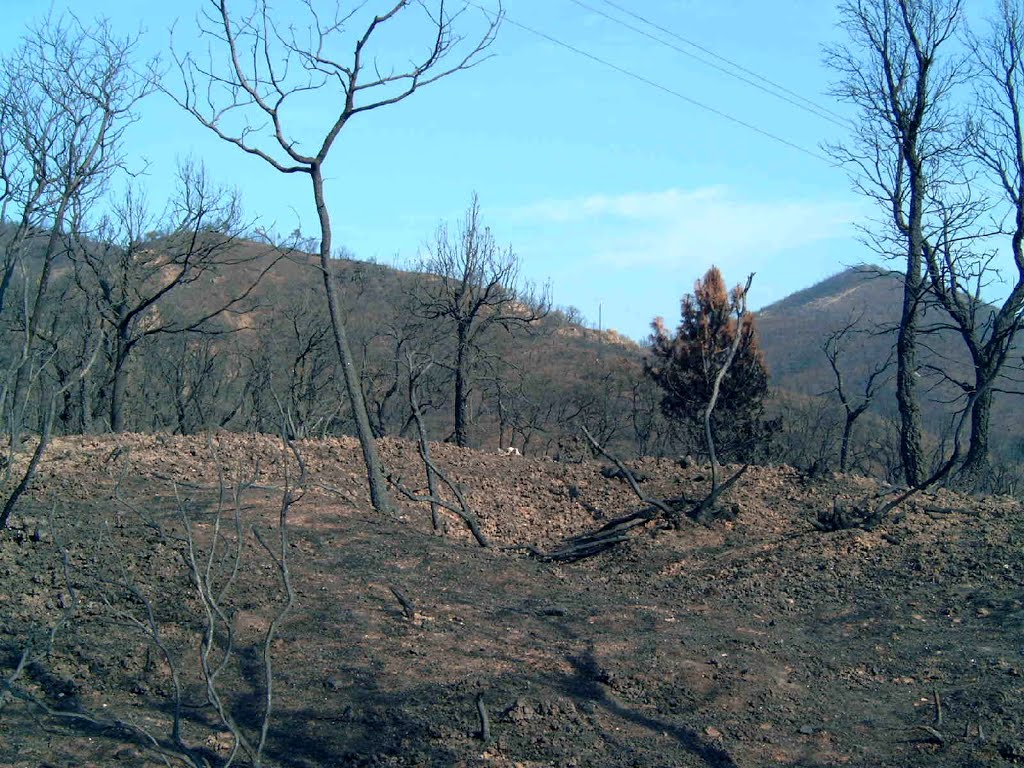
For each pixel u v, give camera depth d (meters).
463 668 6.29
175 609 6.85
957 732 5.43
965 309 15.52
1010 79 15.01
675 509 10.44
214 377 26.97
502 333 33.84
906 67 15.63
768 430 25.39
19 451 10.18
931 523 9.73
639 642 6.84
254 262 36.25
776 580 8.61
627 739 5.39
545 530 10.80
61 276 18.58
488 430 34.25
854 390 40.84
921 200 15.45
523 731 5.40
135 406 24.73
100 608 6.79
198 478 9.85
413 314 25.39
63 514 8.26
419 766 5.02
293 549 8.23
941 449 21.77
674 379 26.14
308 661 6.30
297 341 25.56
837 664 6.57
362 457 12.16
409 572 8.17
